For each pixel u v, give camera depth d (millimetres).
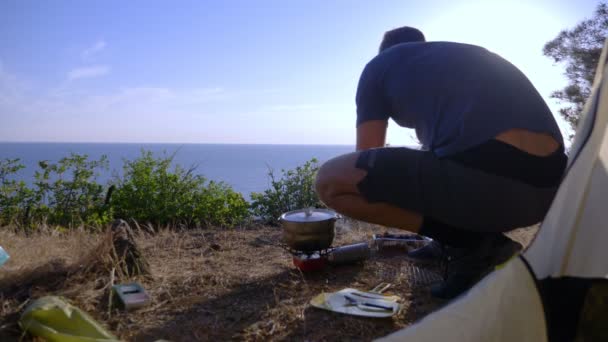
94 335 1779
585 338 1361
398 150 2123
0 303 2070
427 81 2082
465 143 1944
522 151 1896
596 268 1518
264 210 5445
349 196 2193
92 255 2545
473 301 1401
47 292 2193
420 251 2961
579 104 7516
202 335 1916
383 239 3248
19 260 2646
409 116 2152
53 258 2662
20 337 1791
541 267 1409
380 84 2256
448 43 2197
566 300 1394
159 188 5352
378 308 2125
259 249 3375
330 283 2555
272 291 2420
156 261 2984
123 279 2416
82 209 5309
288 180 5547
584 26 7645
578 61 7625
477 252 2188
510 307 1353
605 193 1563
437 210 2057
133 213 5172
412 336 1426
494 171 1917
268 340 1883
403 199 2086
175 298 2303
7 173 5230
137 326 1988
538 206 1982
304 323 2018
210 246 3416
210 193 5520
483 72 2014
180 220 5227
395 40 2541
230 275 2654
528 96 1986
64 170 5379
